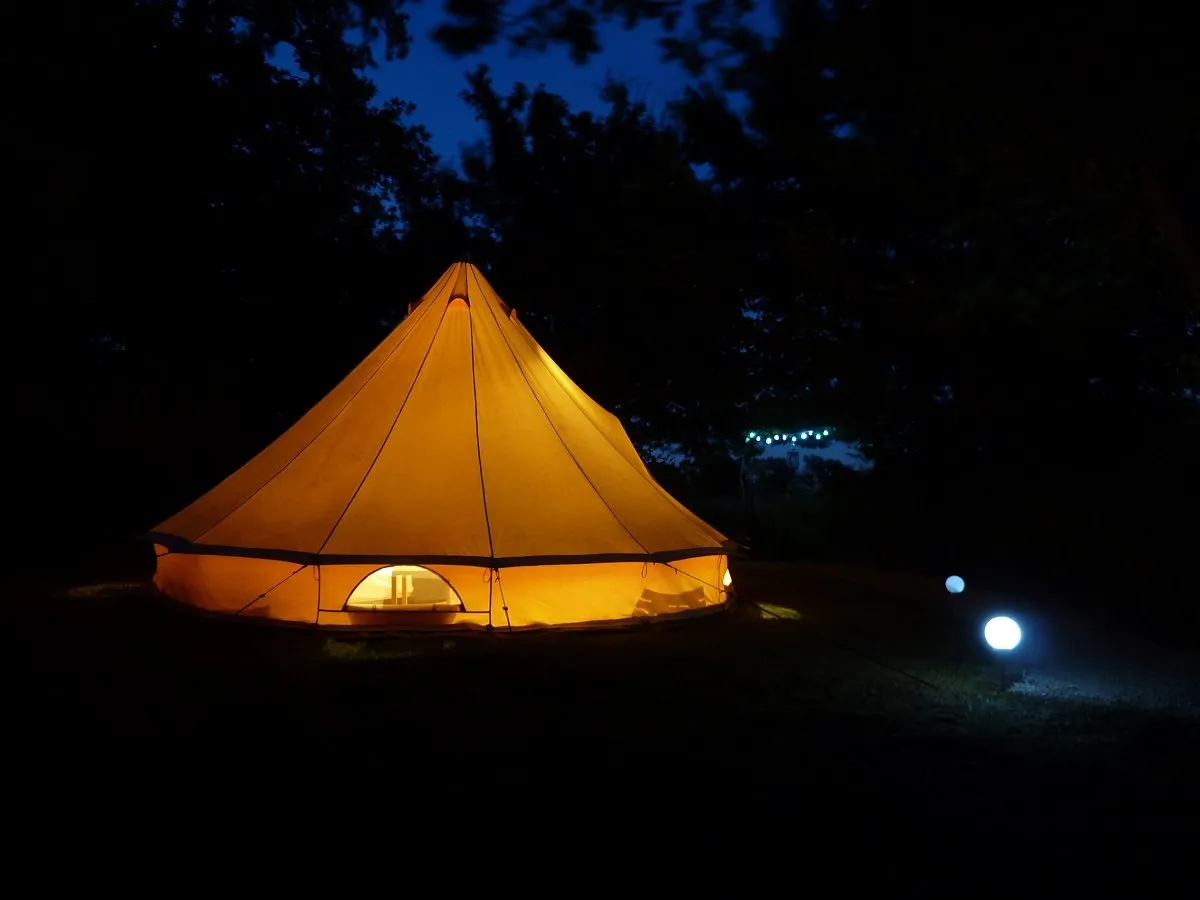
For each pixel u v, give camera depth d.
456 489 9.29
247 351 20.50
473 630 8.71
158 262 18.59
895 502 17.25
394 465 9.47
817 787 4.96
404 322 11.27
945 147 9.05
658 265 15.73
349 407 10.20
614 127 20.36
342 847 4.08
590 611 9.15
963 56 7.72
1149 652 9.17
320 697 6.42
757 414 20.06
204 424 16.77
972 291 11.51
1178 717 6.69
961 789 5.00
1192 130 7.70
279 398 20.75
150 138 17.66
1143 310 12.05
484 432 9.85
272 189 19.67
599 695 6.75
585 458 10.18
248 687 6.64
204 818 4.32
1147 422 14.52
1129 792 5.03
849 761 5.43
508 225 22.02
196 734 5.53
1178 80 7.21
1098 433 14.80
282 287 20.16
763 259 15.12
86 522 15.20
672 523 10.02
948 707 6.75
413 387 10.16
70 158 14.78
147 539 9.62
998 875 3.99
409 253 21.61
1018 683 7.66
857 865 4.05
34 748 5.19
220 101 18.33
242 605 8.93
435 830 4.28
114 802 4.46
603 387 20.55
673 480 21.77
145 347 18.92
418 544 8.73
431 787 4.80
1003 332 13.68
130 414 15.66
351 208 21.08
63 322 17.17
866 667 7.98
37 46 14.62
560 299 21.09
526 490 9.45
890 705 6.74
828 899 3.75
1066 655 8.95
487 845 4.14
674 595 9.71
